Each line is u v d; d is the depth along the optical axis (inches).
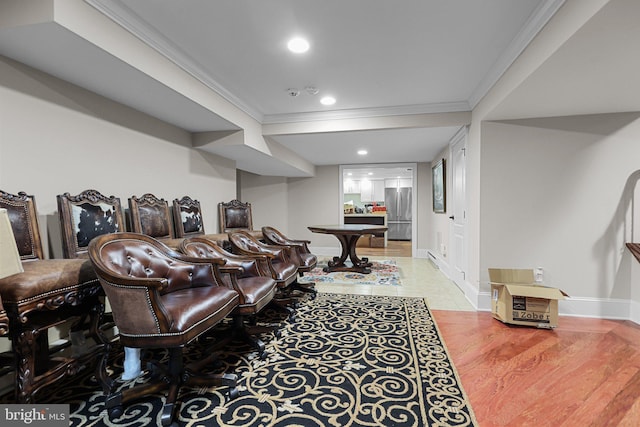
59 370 53.2
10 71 66.4
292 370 69.4
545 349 80.6
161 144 114.4
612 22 53.2
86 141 84.2
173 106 98.5
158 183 112.6
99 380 60.1
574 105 96.2
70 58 66.7
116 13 64.6
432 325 97.3
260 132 144.1
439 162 195.0
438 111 128.3
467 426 51.3
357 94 116.4
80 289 55.2
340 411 54.9
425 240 240.2
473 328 95.0
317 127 140.9
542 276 109.4
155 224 99.6
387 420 52.6
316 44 80.4
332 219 259.4
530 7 64.9
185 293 64.8
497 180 112.1
